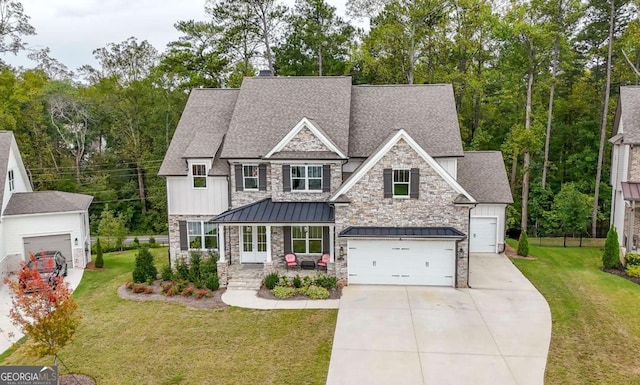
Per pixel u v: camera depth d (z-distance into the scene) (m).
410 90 29.98
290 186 25.81
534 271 26.52
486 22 38.47
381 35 43.41
